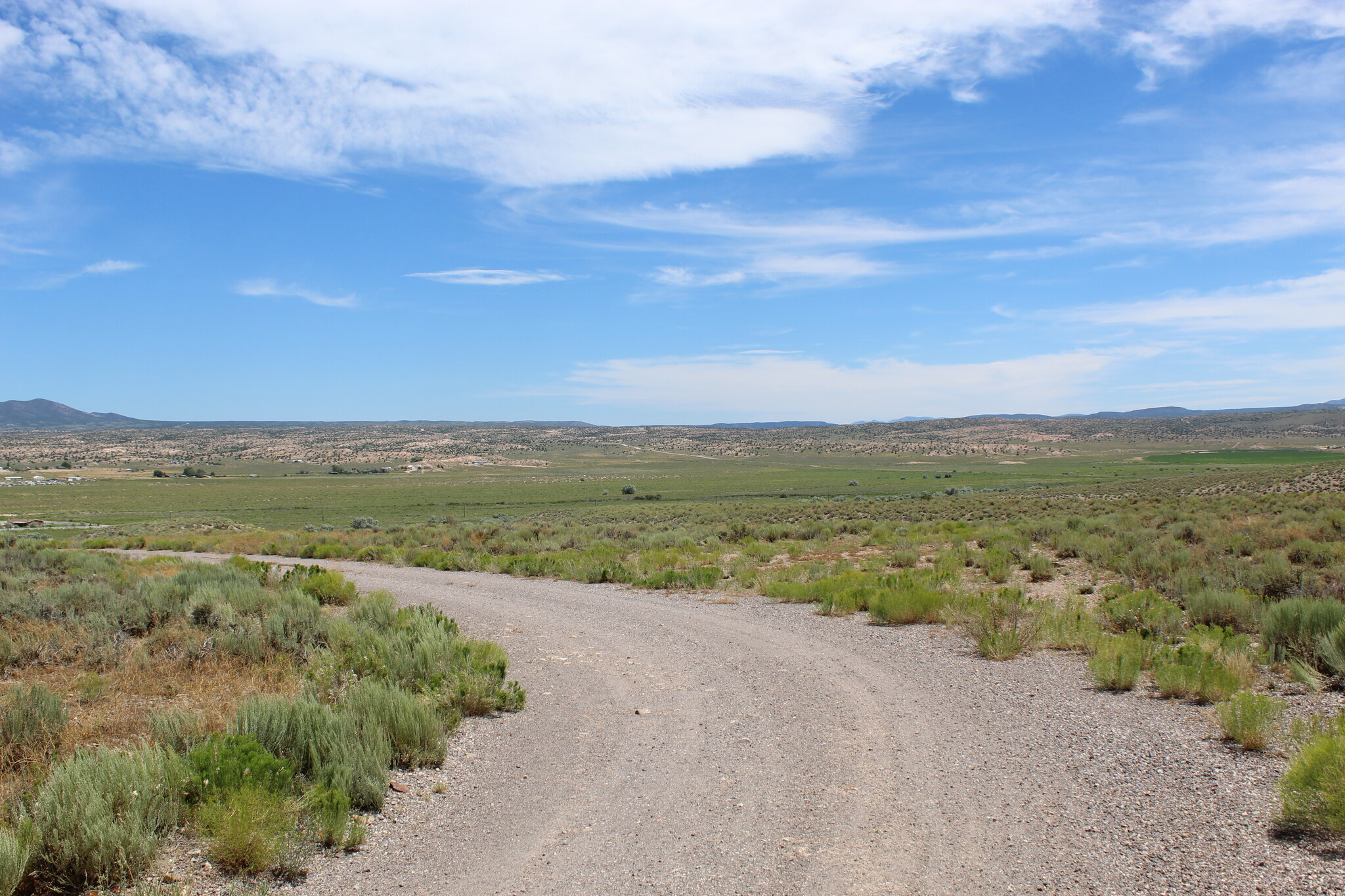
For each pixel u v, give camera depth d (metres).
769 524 42.09
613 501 106.44
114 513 89.38
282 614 12.64
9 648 10.47
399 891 4.76
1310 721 6.85
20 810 5.17
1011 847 5.10
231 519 79.62
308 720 6.82
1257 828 5.15
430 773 6.88
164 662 10.31
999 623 12.04
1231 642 9.64
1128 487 75.12
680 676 10.34
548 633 13.58
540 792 6.39
